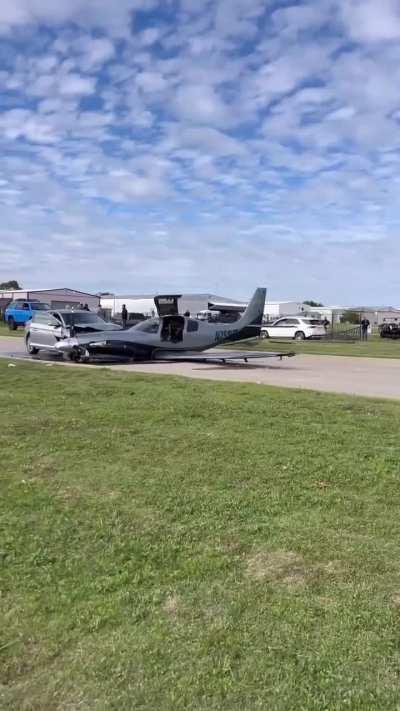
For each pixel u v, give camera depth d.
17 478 5.28
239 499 4.72
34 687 2.56
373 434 6.82
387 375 15.37
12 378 12.09
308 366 18.42
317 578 3.42
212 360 18.84
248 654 2.74
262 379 14.05
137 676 2.61
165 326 19.16
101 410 8.21
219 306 47.72
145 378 12.19
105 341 18.05
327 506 4.57
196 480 5.20
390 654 2.72
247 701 2.45
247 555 3.74
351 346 32.41
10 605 3.20
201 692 2.50
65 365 16.19
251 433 6.86
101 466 5.62
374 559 3.65
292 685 2.53
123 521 4.30
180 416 7.78
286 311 79.56
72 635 2.92
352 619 2.99
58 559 3.73
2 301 65.50
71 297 71.12
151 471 5.46
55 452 6.10
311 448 6.18
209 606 3.15
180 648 2.80
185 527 4.18
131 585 3.39
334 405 8.69
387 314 77.06
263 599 3.20
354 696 2.46
